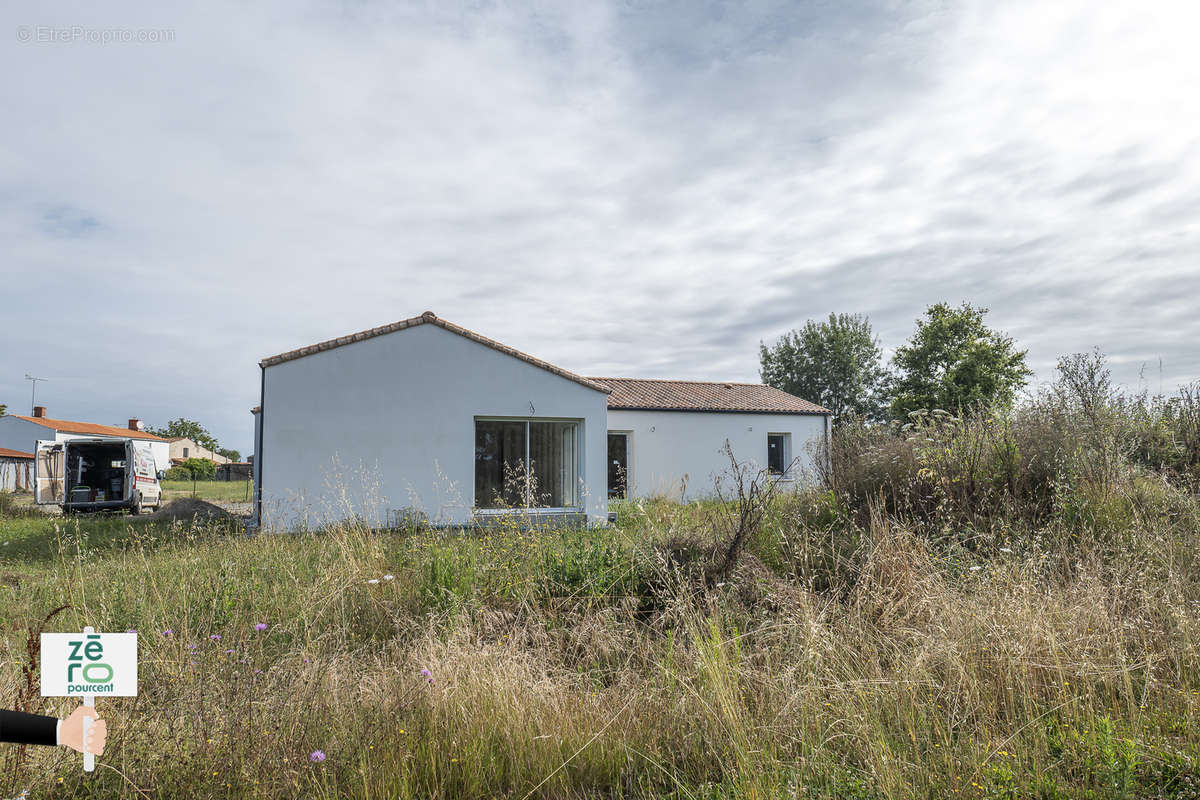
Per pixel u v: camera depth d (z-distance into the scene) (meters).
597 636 5.55
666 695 4.40
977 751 3.50
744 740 3.58
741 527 7.31
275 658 4.92
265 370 13.00
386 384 13.72
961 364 27.27
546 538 8.24
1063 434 8.69
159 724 3.40
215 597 6.35
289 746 3.29
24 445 37.00
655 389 24.22
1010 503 7.61
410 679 4.37
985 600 5.06
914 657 4.46
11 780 2.99
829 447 11.24
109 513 20.75
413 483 13.72
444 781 3.42
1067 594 5.19
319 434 13.20
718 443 22.91
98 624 5.65
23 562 9.96
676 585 6.34
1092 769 3.35
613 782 3.57
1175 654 4.48
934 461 8.49
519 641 5.57
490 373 14.51
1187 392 10.55
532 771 3.60
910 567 6.03
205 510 18.03
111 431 43.41
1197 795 3.08
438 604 6.53
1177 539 6.41
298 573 7.69
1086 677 4.18
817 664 4.39
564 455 15.20
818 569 7.02
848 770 3.45
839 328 40.88
